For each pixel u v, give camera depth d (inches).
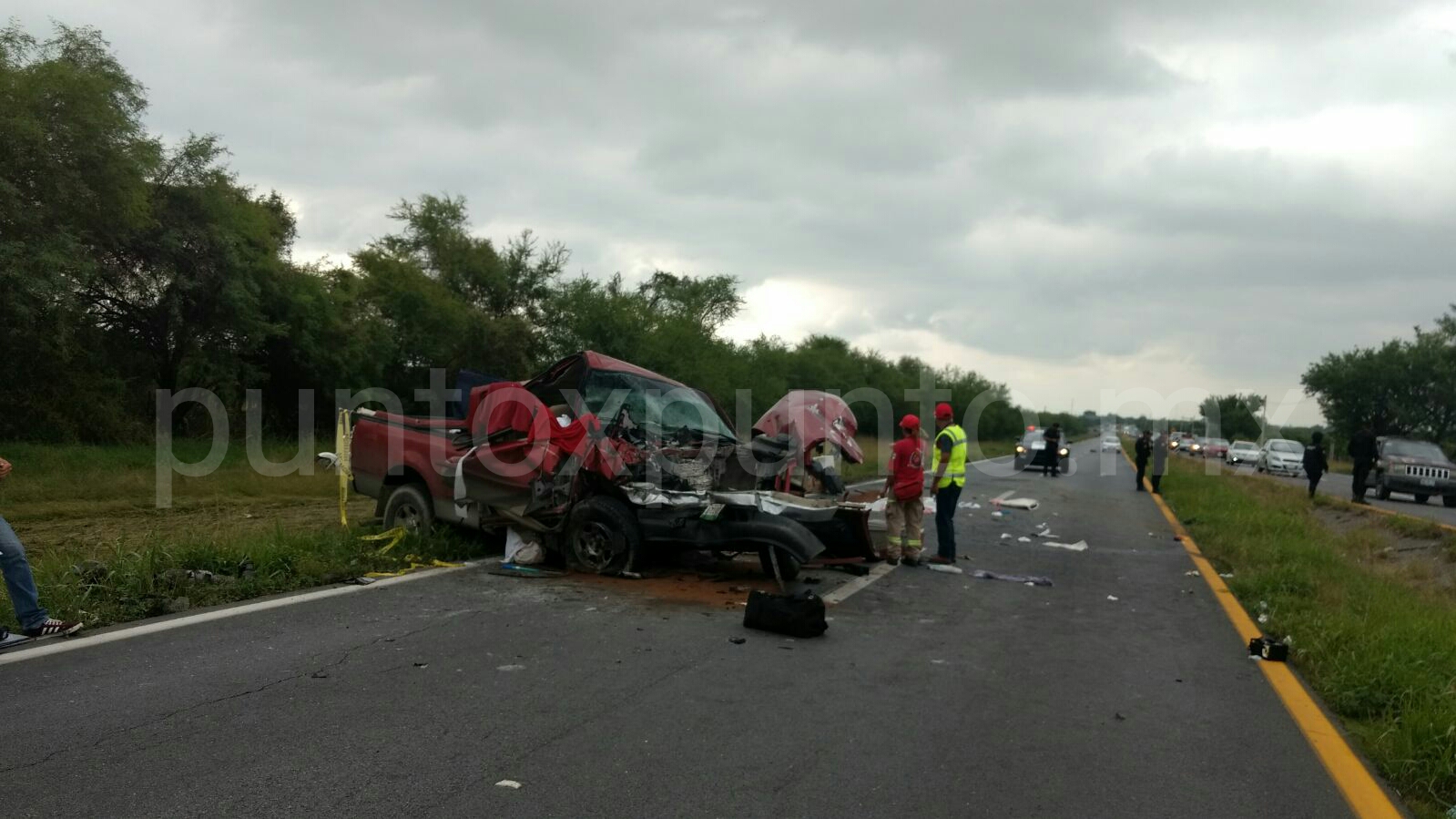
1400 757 184.5
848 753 178.4
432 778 157.0
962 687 228.1
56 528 440.1
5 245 576.1
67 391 685.9
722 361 1035.3
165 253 733.3
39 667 211.3
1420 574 459.5
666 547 357.7
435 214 1175.6
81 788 147.7
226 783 151.4
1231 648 284.0
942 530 432.1
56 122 616.4
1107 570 432.1
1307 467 912.3
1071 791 165.8
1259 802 164.9
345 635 248.2
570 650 243.4
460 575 343.6
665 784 158.9
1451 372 2635.3
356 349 893.8
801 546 330.3
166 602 271.0
